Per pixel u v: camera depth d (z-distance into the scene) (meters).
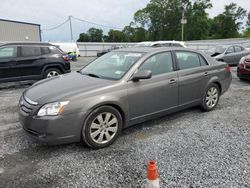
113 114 3.45
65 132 3.08
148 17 69.25
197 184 2.56
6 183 2.61
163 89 3.99
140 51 4.18
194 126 4.22
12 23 30.30
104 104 3.33
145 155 3.18
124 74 3.64
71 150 3.34
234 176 2.70
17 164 2.99
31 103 3.19
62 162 3.03
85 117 3.18
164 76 4.03
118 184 2.58
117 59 4.20
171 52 4.31
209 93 4.96
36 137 3.13
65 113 3.04
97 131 3.33
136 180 2.65
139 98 3.70
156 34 69.38
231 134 3.87
